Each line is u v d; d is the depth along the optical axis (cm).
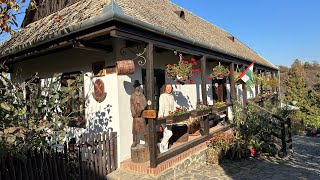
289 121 891
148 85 529
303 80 2709
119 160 565
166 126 624
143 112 532
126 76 603
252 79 1066
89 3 643
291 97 2605
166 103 650
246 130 843
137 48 640
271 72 1917
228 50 916
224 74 888
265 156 802
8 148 347
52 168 418
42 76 794
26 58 693
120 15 436
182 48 652
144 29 505
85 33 495
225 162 729
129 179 501
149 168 513
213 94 1125
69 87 448
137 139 615
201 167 674
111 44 587
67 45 532
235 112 900
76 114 643
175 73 621
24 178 372
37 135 379
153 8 816
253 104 967
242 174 618
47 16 883
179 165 590
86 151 488
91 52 635
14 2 386
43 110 405
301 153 870
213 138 752
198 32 954
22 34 826
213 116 974
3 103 335
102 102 606
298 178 591
